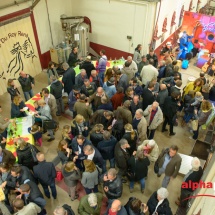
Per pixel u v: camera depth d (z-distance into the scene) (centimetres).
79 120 504
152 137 617
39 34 954
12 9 805
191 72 1030
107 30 1001
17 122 570
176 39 1248
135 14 885
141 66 775
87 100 583
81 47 1028
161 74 755
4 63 845
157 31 949
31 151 455
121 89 589
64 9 1027
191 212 388
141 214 368
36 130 528
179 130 694
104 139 470
